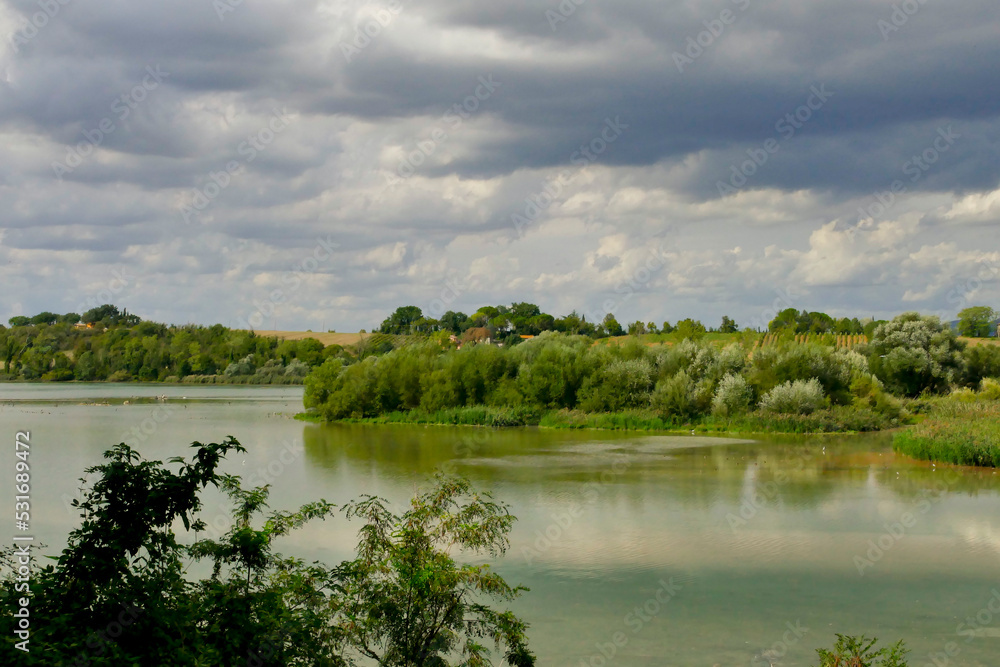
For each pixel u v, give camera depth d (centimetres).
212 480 1106
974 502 3544
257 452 5362
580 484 4031
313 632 1202
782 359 7400
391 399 8106
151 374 15438
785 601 2275
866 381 7325
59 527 2873
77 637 968
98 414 8494
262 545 1238
